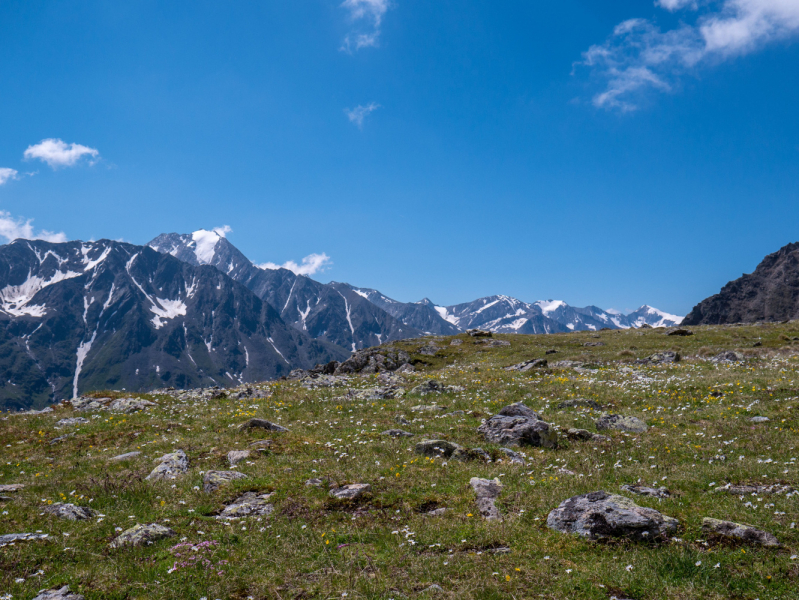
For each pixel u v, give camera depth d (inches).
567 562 402.3
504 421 852.6
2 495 594.9
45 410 1248.2
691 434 804.6
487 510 513.0
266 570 402.3
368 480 608.7
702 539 428.1
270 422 929.5
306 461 709.9
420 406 1114.7
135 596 366.9
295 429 935.0
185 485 626.2
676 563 386.9
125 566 408.2
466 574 389.1
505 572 388.5
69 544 450.3
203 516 525.3
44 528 485.4
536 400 1130.7
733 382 1150.3
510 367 1886.1
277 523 498.3
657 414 960.3
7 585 371.9
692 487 565.0
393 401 1198.9
